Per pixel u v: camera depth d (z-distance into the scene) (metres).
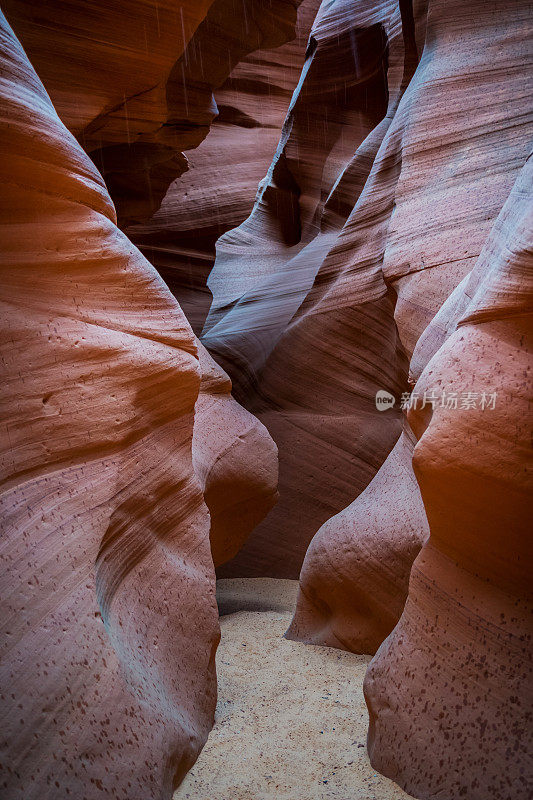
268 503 4.99
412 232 4.39
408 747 2.56
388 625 4.00
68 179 2.62
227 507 4.71
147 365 2.79
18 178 2.46
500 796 2.22
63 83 4.14
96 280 2.72
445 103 4.53
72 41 4.05
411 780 2.50
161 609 2.79
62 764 1.93
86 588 2.25
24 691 1.92
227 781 2.61
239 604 5.53
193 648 2.94
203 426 4.59
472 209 4.11
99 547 2.38
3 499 2.13
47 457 2.33
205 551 3.24
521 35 4.35
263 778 2.64
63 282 2.58
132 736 2.21
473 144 4.30
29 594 2.06
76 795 1.93
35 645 2.01
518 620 2.41
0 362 2.26
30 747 1.87
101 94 4.33
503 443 2.32
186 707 2.77
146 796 2.15
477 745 2.35
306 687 3.65
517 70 4.27
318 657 4.11
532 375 2.32
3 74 2.43
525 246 2.34
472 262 3.95
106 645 2.24
